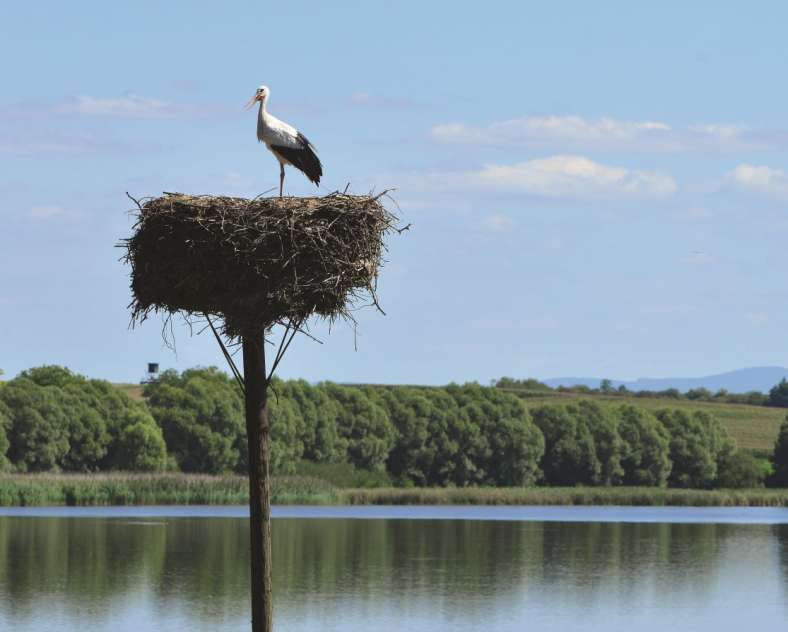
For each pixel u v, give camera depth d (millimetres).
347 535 80125
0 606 47750
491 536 81625
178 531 78438
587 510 120875
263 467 25797
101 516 92125
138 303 25312
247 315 24750
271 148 29688
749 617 49375
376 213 25203
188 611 47188
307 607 49375
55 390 124312
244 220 24156
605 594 54531
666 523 98750
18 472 119500
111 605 48312
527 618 48125
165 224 24359
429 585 55906
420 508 119438
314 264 24359
